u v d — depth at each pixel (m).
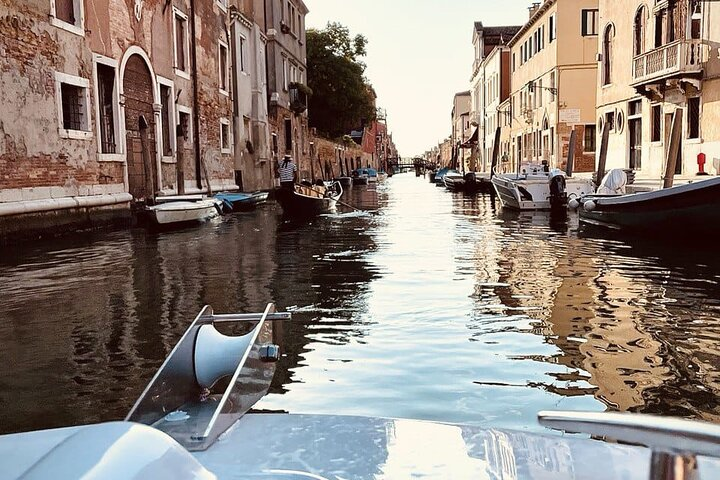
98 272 8.24
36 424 3.44
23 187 11.39
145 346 4.80
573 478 1.37
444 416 3.43
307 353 4.58
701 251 9.72
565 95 28.58
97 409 3.62
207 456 1.53
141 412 1.84
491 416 3.42
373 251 10.27
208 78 22.03
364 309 5.93
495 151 30.59
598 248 10.33
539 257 9.34
